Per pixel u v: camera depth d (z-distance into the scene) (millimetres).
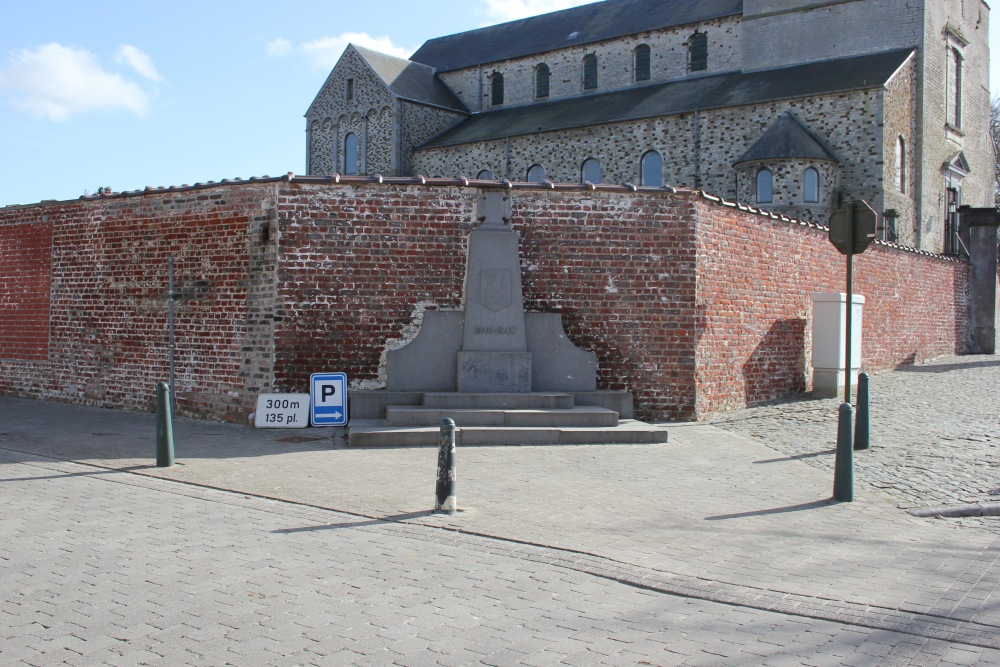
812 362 17344
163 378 14703
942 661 4852
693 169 36531
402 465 10312
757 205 33438
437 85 48031
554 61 44438
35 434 12578
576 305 13922
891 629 5309
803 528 7652
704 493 8992
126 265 15156
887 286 22578
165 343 14648
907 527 7781
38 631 5168
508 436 11859
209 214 14086
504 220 13656
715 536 7344
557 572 6359
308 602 5680
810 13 37375
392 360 13234
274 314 13305
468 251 13406
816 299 17062
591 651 4945
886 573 6402
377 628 5250
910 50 35469
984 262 29938
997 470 10125
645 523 7746
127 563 6473
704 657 4879
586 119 39594
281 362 13328
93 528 7465
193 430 12992
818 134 33969
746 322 15492
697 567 6488
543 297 13852
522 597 5828
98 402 15602
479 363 13109
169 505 8336
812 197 32781
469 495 8766
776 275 16422
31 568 6344
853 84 33375
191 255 14297
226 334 13875
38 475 9719
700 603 5758
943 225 38375
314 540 7133
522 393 12945
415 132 45219
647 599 5832
